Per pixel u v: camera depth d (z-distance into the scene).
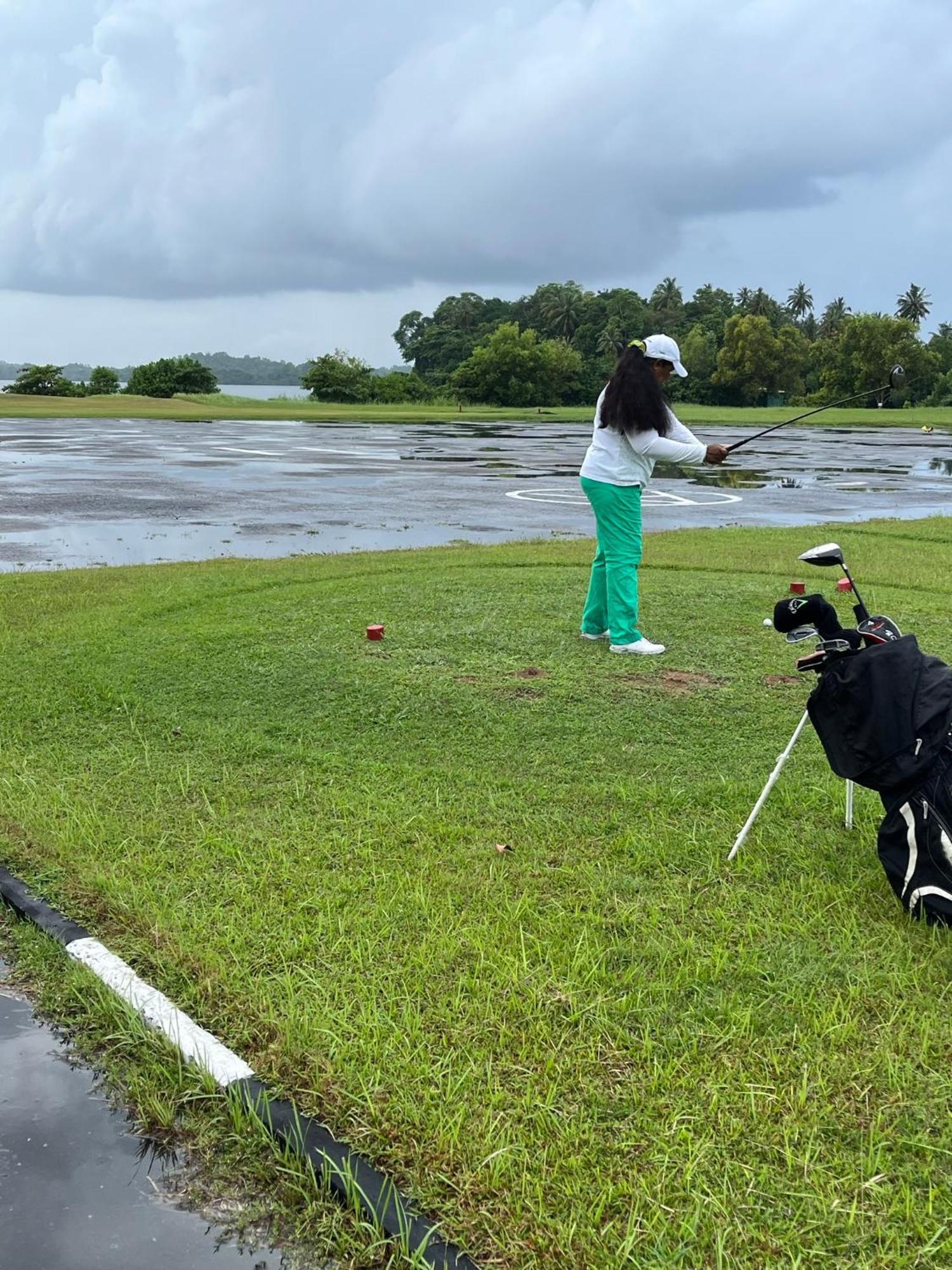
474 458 25.70
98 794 4.39
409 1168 2.28
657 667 6.40
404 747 5.04
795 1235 2.11
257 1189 2.30
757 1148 2.34
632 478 6.47
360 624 7.36
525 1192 2.21
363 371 82.81
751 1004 2.88
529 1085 2.53
